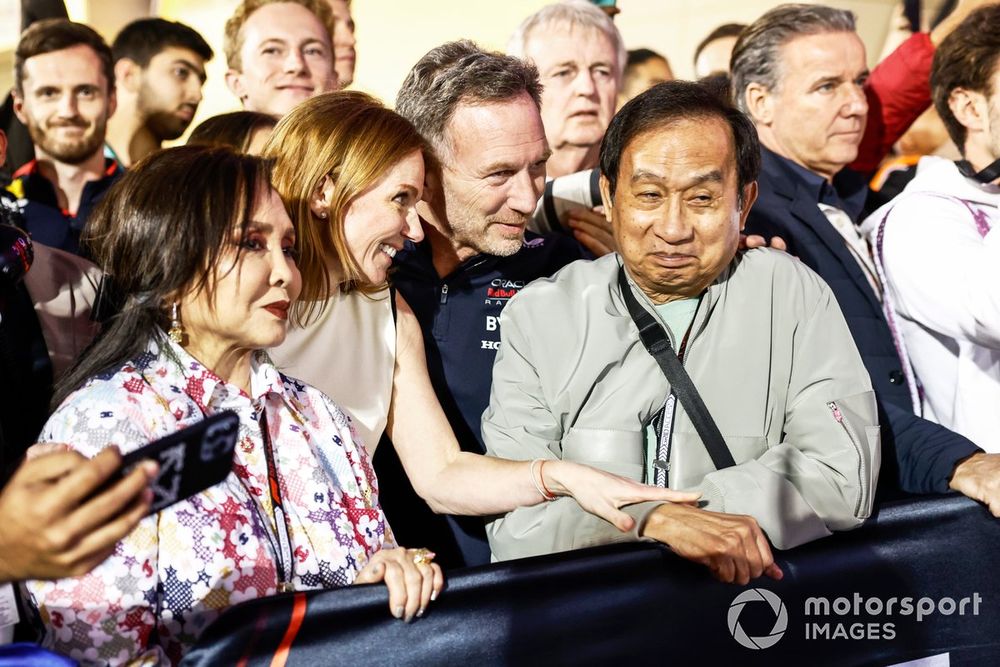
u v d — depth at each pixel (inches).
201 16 159.2
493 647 72.7
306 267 85.8
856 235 126.0
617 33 150.9
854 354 85.5
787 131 133.2
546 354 86.5
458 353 100.7
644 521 75.9
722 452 82.2
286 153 86.0
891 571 82.7
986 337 108.3
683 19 174.1
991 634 84.4
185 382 69.8
